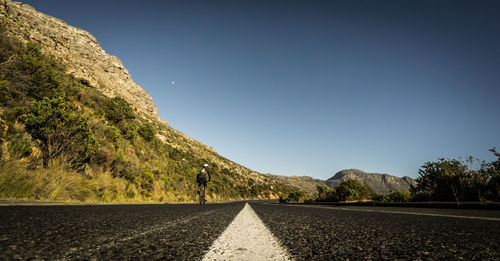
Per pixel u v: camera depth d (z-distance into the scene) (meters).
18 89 9.02
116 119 15.55
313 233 1.97
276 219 3.14
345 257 1.21
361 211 5.18
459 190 7.51
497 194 6.56
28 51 10.44
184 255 1.20
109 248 1.27
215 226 2.32
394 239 1.71
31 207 3.16
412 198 9.01
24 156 6.53
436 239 1.71
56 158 7.48
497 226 2.47
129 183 11.19
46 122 7.39
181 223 2.47
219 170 51.09
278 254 1.26
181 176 19.12
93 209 3.60
